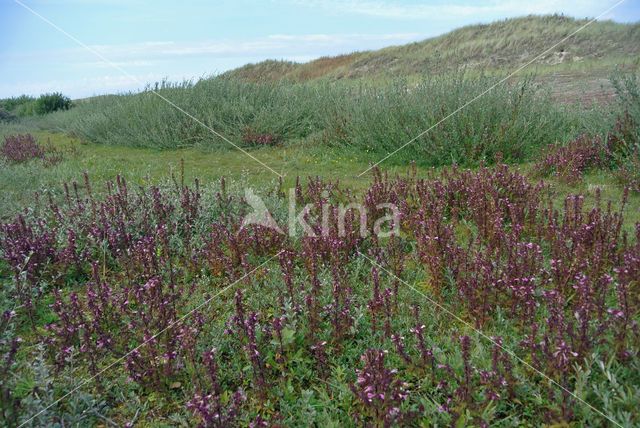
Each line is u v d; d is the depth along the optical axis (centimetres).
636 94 662
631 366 254
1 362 294
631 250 342
